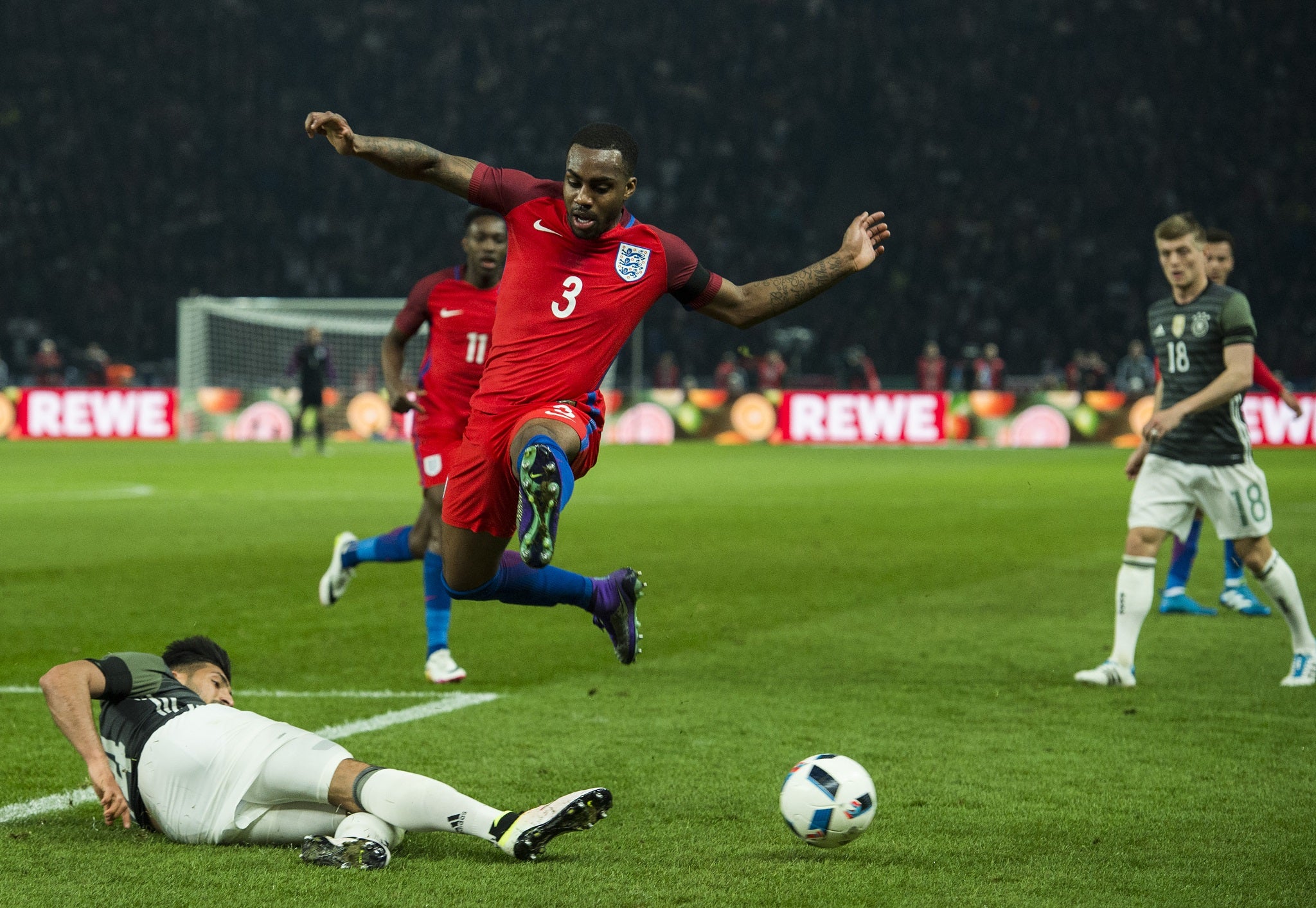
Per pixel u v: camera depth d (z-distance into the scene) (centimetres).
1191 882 1140
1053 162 13325
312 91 14050
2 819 1301
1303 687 1964
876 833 1277
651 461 7806
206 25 14000
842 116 13938
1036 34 13788
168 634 2402
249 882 1112
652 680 2027
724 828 1295
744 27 14175
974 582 3102
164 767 1202
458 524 1405
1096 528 4272
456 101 13925
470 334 2123
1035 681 2009
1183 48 13488
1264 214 12581
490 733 1681
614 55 14062
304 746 1198
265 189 13588
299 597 2852
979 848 1233
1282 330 11750
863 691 1938
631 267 1383
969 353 11419
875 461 7775
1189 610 2673
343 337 11112
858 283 12662
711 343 12219
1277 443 8681
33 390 9862
